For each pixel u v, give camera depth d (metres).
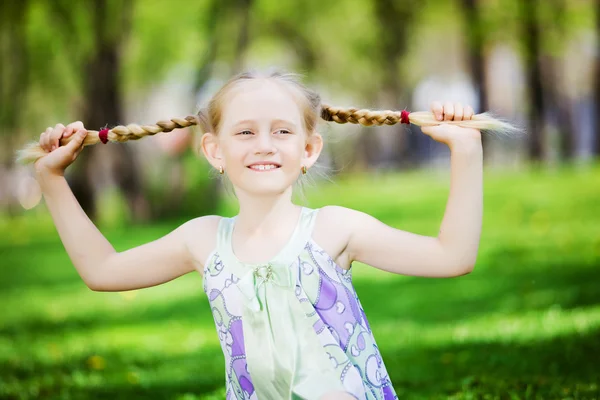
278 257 3.78
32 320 10.78
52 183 4.01
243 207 3.90
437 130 3.73
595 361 6.25
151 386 6.59
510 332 7.60
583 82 38.97
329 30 31.45
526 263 11.86
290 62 33.91
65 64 28.84
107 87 23.39
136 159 23.59
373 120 3.93
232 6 22.05
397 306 10.41
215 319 3.92
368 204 20.72
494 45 26.91
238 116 3.83
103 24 23.20
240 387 3.81
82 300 12.37
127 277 4.02
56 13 24.00
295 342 3.67
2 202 37.09
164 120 4.09
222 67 22.25
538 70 27.75
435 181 25.69
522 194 18.44
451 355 6.93
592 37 31.31
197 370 7.15
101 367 7.45
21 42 27.22
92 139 4.03
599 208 15.80
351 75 32.94
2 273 16.53
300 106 3.89
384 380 3.81
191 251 3.99
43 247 21.47
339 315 3.74
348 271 3.89
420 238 3.78
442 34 39.16
